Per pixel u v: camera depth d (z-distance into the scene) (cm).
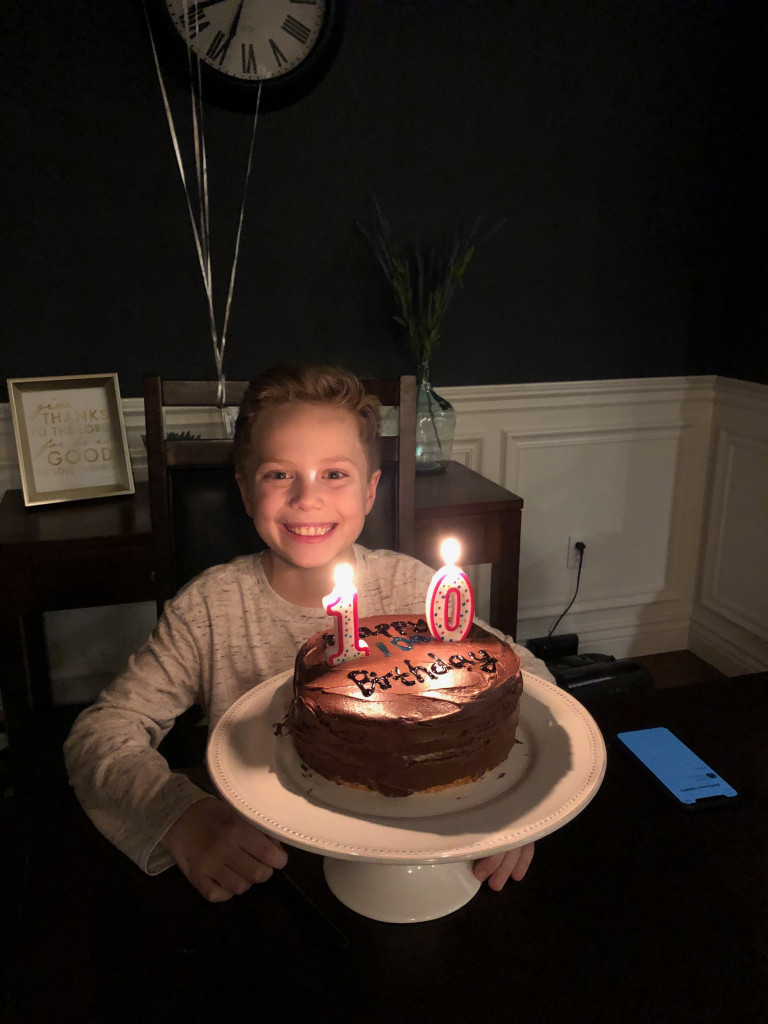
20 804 162
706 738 95
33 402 186
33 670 205
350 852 62
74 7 183
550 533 254
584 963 65
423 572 124
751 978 63
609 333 241
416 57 204
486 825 66
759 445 235
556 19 211
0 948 90
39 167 190
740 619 251
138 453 212
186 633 109
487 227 222
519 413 239
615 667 212
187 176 199
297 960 66
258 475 99
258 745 80
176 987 63
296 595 112
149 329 207
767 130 224
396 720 70
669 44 221
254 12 187
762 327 231
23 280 196
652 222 235
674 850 78
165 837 75
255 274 210
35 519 177
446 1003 61
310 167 206
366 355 224
